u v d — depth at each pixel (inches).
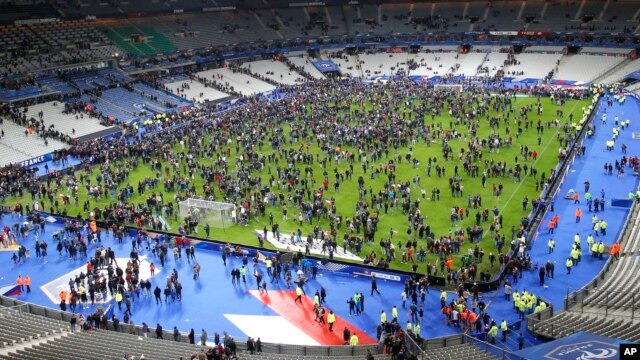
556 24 5565.9
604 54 5157.5
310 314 1683.1
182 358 1213.1
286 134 3540.8
